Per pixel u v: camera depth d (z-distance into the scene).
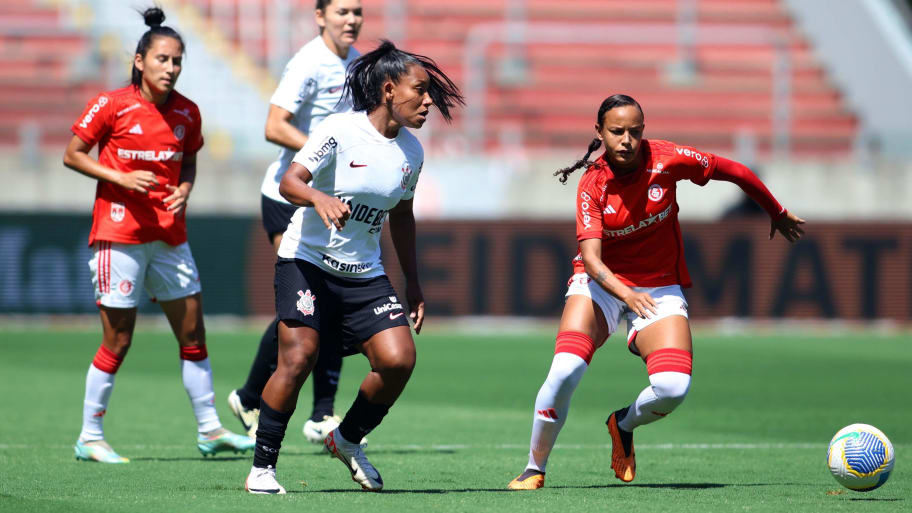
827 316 65.69
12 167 67.75
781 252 65.44
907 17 90.62
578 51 89.94
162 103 22.16
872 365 47.53
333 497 17.50
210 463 22.25
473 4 91.19
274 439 17.94
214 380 39.88
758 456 24.05
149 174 21.33
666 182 18.66
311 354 17.84
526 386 39.78
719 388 39.56
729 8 93.88
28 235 61.47
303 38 81.06
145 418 30.33
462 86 80.62
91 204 68.50
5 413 30.92
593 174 18.64
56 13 85.44
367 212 17.88
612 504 16.94
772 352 52.88
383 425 29.61
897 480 20.09
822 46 91.31
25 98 79.94
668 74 88.88
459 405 34.41
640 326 19.03
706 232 65.19
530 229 64.50
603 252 19.25
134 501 16.97
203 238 63.25
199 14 83.19
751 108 86.06
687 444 26.20
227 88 80.31
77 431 27.39
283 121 24.14
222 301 63.50
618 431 19.45
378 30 86.69
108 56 82.75
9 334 57.12
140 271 22.36
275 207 24.81
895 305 65.81
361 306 18.19
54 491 18.19
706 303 65.25
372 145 17.66
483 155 73.00
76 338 55.38
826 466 22.39
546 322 64.62
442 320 64.12
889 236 65.88
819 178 73.19
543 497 17.67
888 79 86.06
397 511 16.03
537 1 92.12
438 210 70.94
